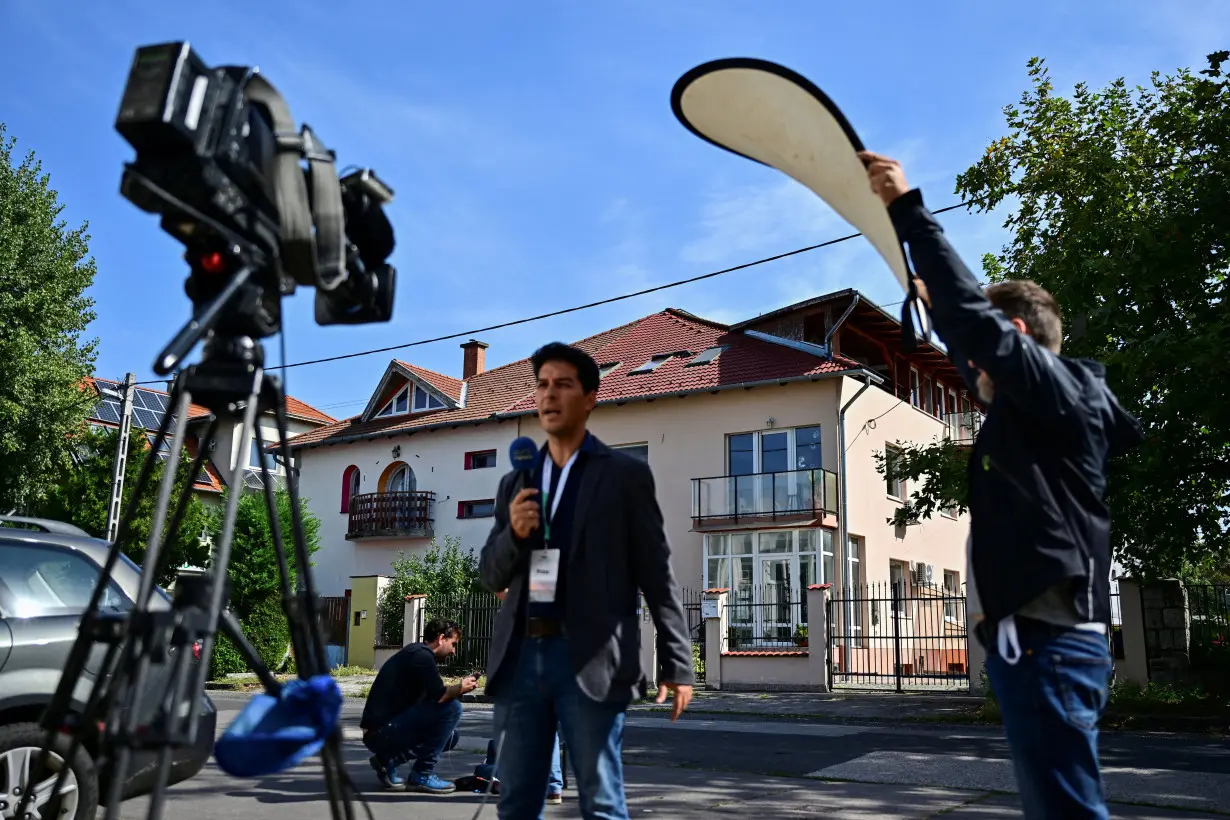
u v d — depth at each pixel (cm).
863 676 2080
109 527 2086
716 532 2333
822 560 2167
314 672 219
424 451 2917
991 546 212
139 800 621
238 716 193
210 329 216
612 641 286
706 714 1342
